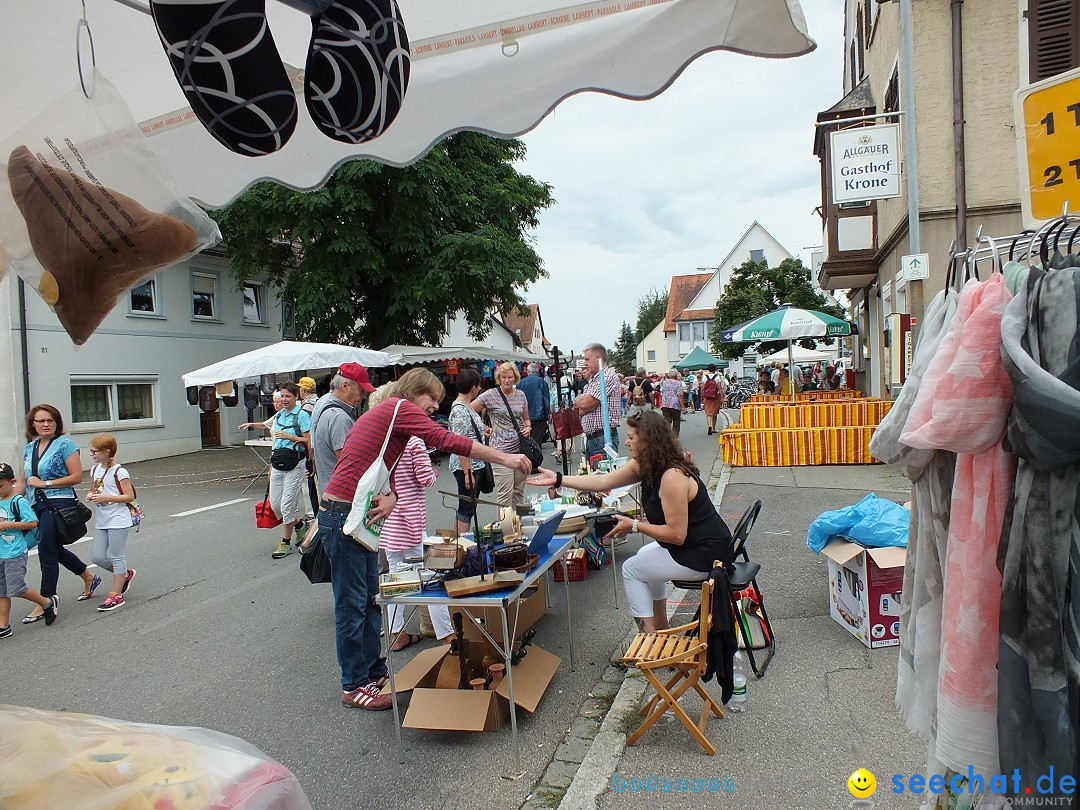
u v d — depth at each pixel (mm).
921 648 2098
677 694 3256
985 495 1781
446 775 3236
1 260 1818
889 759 3002
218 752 1535
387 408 3885
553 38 2352
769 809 2721
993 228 9320
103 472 6379
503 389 7062
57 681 4688
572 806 2842
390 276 18750
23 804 1305
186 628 5621
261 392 19109
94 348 18031
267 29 1601
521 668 3832
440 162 17891
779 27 2072
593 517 4234
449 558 3445
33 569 8117
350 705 4051
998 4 9102
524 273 19719
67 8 2008
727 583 3271
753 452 11602
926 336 2094
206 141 2893
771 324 14125
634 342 85000
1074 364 1574
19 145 1739
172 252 1814
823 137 13602
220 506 11578
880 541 4160
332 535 3963
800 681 3791
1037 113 2152
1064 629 1589
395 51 1827
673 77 2303
